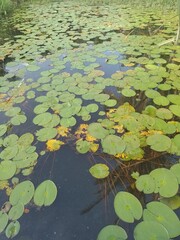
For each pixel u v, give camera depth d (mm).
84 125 1401
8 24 3738
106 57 2295
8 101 1691
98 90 1727
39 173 1125
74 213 947
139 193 992
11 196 1015
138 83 1781
